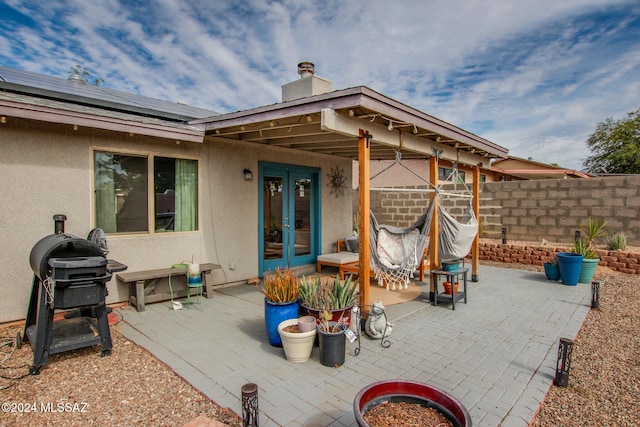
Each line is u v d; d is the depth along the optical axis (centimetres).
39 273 335
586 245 765
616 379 341
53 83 626
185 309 523
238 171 663
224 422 262
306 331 360
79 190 487
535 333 444
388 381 236
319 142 686
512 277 763
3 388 307
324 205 848
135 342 402
